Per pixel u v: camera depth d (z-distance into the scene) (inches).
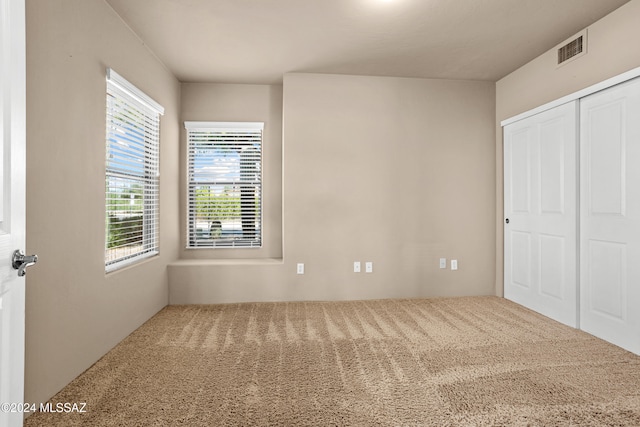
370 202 174.6
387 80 174.9
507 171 172.2
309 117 171.5
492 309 156.5
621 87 112.1
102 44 107.3
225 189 185.9
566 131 133.7
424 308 158.4
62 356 88.6
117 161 119.8
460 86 178.5
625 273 111.8
